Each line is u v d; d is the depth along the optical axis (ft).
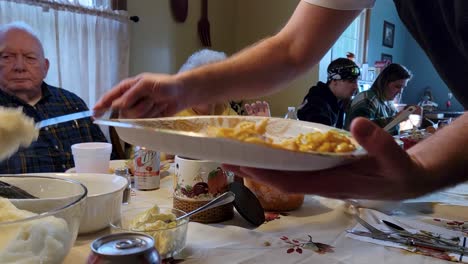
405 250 2.23
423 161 1.57
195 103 2.67
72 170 3.62
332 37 2.84
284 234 2.44
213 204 2.53
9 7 6.36
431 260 2.11
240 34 12.20
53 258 1.58
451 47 2.39
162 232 2.05
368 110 8.65
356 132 1.28
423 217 2.82
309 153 1.47
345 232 2.48
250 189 2.89
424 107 16.31
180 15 10.01
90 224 2.30
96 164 3.42
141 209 2.48
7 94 5.54
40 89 5.91
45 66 6.04
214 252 2.16
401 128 9.39
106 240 1.55
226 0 11.75
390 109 9.55
